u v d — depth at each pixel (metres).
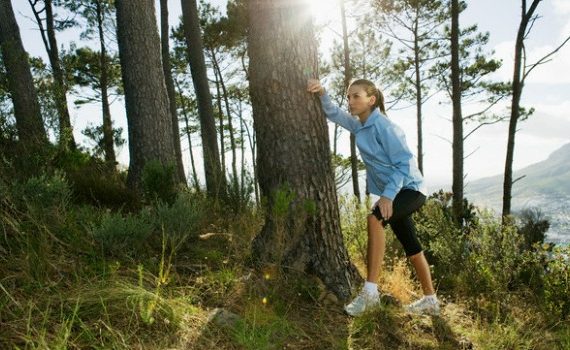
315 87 3.25
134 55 6.39
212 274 3.03
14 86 7.36
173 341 2.27
